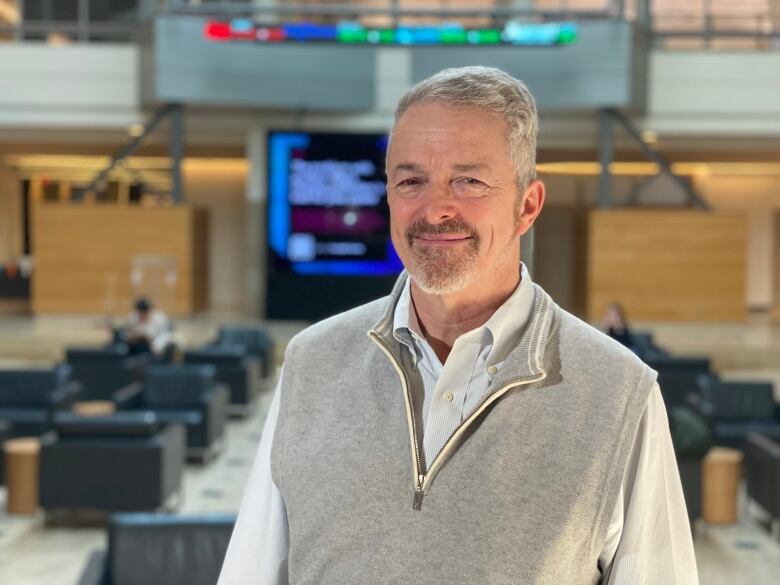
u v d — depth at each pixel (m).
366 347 1.70
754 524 8.12
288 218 19.47
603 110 18.91
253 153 19.92
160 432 8.20
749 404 10.25
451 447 1.56
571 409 1.57
